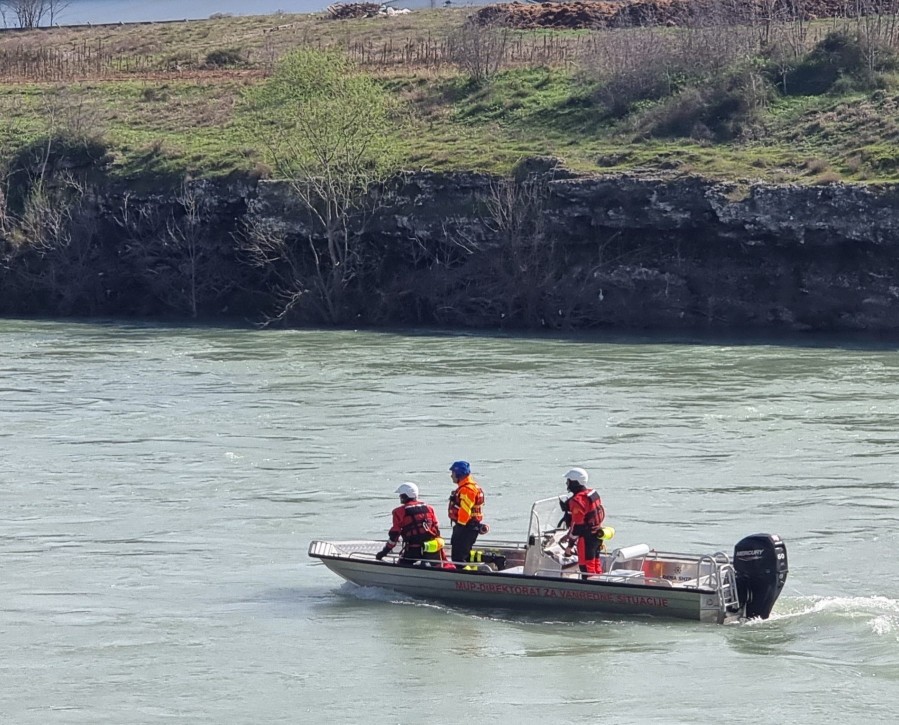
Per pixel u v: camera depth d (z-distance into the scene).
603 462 28.44
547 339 50.47
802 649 17.38
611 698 15.91
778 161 55.75
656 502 25.00
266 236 58.25
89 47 90.94
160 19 117.44
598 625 18.47
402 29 86.88
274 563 21.81
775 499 25.12
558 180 55.28
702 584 18.55
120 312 60.97
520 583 18.78
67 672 17.14
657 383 38.84
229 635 18.41
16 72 84.88
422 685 16.47
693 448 29.69
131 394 37.91
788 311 51.97
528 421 33.03
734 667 16.78
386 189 58.06
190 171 62.00
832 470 27.41
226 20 96.62
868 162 54.34
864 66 63.94
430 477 27.34
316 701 16.08
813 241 51.47
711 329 52.69
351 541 21.02
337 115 58.72
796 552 21.73
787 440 30.41
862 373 40.31
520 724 15.27
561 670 16.84
